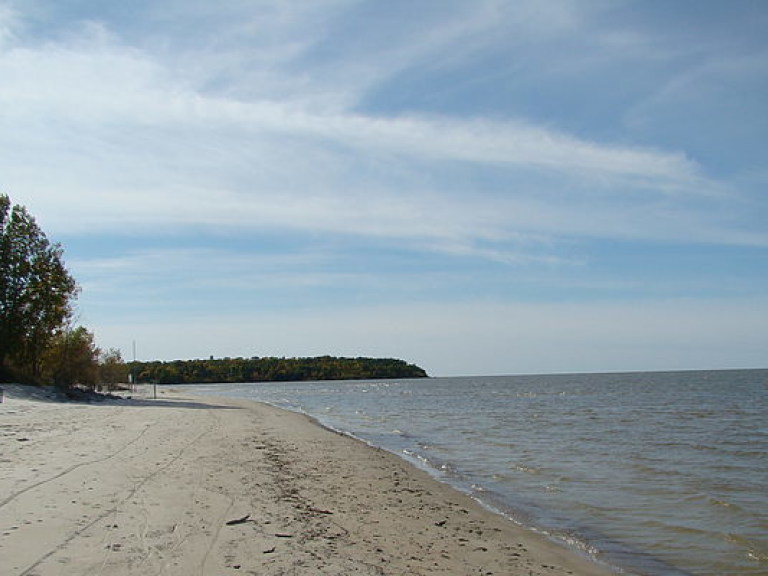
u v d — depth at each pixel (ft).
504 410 156.97
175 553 23.00
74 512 27.22
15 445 46.91
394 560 25.67
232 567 22.17
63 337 133.28
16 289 126.52
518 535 33.12
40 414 76.48
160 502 30.63
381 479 46.50
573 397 236.84
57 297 130.11
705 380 463.01
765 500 44.29
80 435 56.24
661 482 51.19
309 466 49.44
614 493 46.29
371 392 321.73
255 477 41.14
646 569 28.58
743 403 185.16
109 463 40.78
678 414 139.13
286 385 518.78
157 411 98.99
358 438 82.84
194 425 75.92
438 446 75.20
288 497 35.70
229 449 54.49
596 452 70.33
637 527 36.24
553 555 29.68
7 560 20.65
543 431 96.63
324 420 116.26
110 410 93.30
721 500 43.91
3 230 127.03
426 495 41.78
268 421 93.50
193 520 27.81
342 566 23.77
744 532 35.24
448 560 26.73
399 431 95.81
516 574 25.93
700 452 71.56
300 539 26.86
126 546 23.20
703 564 29.55
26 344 127.44
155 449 49.90
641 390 299.58
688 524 36.99
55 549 22.17
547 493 45.91
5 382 121.80
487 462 61.41
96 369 139.03
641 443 80.12
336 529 29.60
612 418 126.72
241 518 28.99
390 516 34.09
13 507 27.30
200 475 39.47
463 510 38.14
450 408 167.43
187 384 554.46
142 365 549.54
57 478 34.27
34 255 129.29
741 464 62.08
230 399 181.47
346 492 39.73
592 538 33.60
